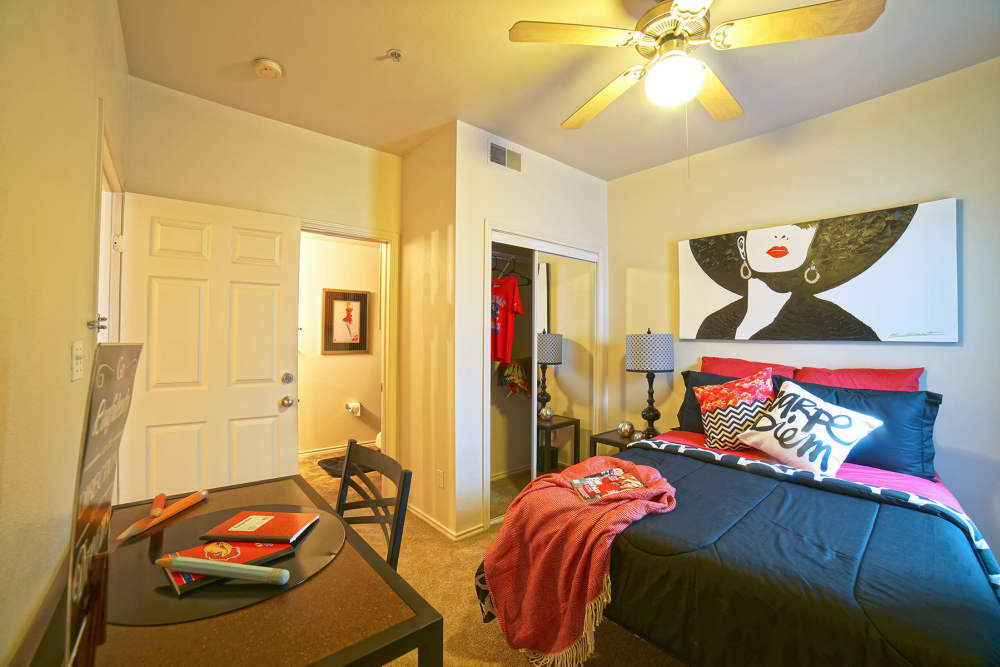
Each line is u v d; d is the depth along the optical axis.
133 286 2.17
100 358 0.60
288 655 0.66
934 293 2.20
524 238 3.06
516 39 1.61
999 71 2.07
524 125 2.75
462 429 2.68
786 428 2.04
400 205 3.19
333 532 1.08
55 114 0.94
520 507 1.70
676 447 2.24
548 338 3.27
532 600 1.51
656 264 3.39
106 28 1.51
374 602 0.80
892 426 2.04
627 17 1.83
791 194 2.71
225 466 2.40
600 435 3.15
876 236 2.37
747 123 2.70
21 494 0.77
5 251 0.69
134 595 0.80
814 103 2.47
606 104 1.96
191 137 2.39
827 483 1.73
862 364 2.43
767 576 1.15
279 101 2.46
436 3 1.75
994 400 2.06
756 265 2.80
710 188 3.09
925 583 1.08
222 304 2.41
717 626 1.18
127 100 2.15
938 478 2.00
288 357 2.61
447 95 2.42
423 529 2.76
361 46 2.01
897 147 2.34
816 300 2.57
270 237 2.57
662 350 3.06
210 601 0.79
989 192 2.09
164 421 2.24
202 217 2.36
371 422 4.75
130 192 2.18
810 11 1.39
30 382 0.81
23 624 0.78
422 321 2.95
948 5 1.72
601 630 1.82
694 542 1.33
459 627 1.83
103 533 0.73
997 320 2.06
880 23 1.83
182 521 1.13
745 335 2.84
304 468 3.97
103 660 0.64
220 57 2.08
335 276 4.56
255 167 2.59
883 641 0.94
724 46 1.60
